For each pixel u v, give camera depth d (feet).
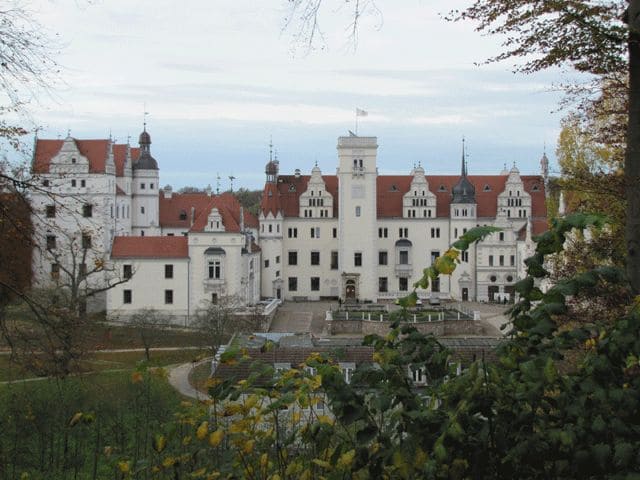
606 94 92.53
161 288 349.41
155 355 255.09
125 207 412.57
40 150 367.04
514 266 420.77
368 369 39.29
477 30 64.34
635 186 58.34
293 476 42.73
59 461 76.59
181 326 335.47
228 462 40.42
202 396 161.99
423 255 435.94
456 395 35.91
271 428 42.24
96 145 374.63
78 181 366.43
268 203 434.71
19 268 101.04
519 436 35.45
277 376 42.45
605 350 35.73
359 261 426.10
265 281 430.61
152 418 82.58
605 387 34.86
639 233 57.98
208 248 350.64
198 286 350.64
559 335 37.42
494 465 35.76
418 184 434.71
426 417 35.04
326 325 326.65
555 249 37.37
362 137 422.41
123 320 337.52
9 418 88.02
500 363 37.04
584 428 34.53
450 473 34.53
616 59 63.41
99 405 90.63
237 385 39.70
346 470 36.19
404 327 40.83
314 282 440.86
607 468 33.91
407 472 34.37
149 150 433.48
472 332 317.01
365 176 423.23
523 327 37.65
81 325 114.73
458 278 425.28
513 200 425.28
